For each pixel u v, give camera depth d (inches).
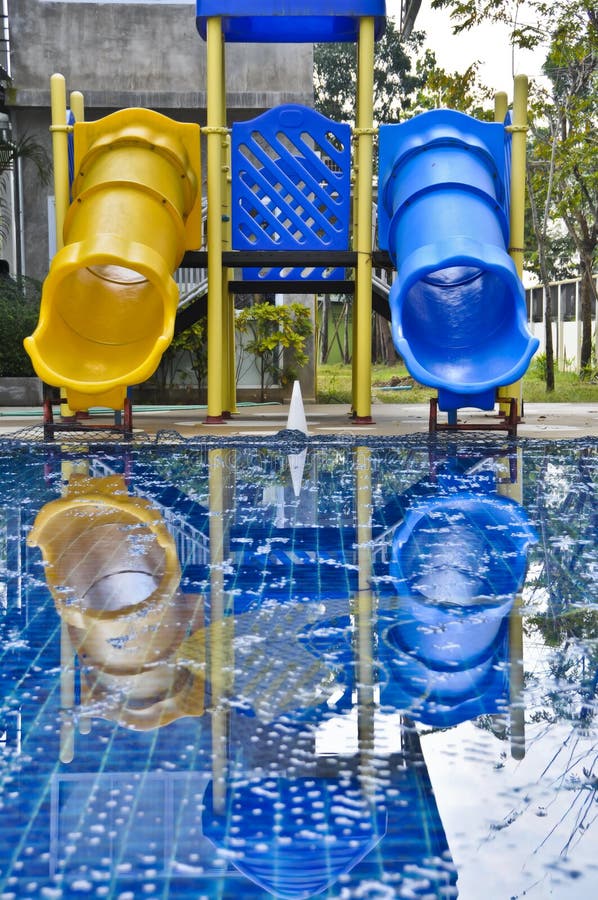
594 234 781.3
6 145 542.0
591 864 55.2
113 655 95.7
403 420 431.8
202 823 59.8
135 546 151.5
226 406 469.4
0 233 572.7
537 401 619.8
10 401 528.7
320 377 1004.6
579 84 646.5
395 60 1330.0
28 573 132.7
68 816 60.9
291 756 70.3
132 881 53.4
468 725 76.7
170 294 314.5
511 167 365.1
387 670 91.1
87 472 246.7
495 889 52.4
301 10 366.3
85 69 580.7
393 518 177.5
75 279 346.9
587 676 89.4
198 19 372.2
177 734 74.5
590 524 170.9
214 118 370.6
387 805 62.5
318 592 122.6
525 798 63.4
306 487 218.2
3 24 577.0
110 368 327.9
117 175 348.2
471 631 104.7
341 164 406.6
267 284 468.4
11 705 81.3
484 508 188.2
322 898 51.7
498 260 311.9
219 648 98.1
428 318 350.0
